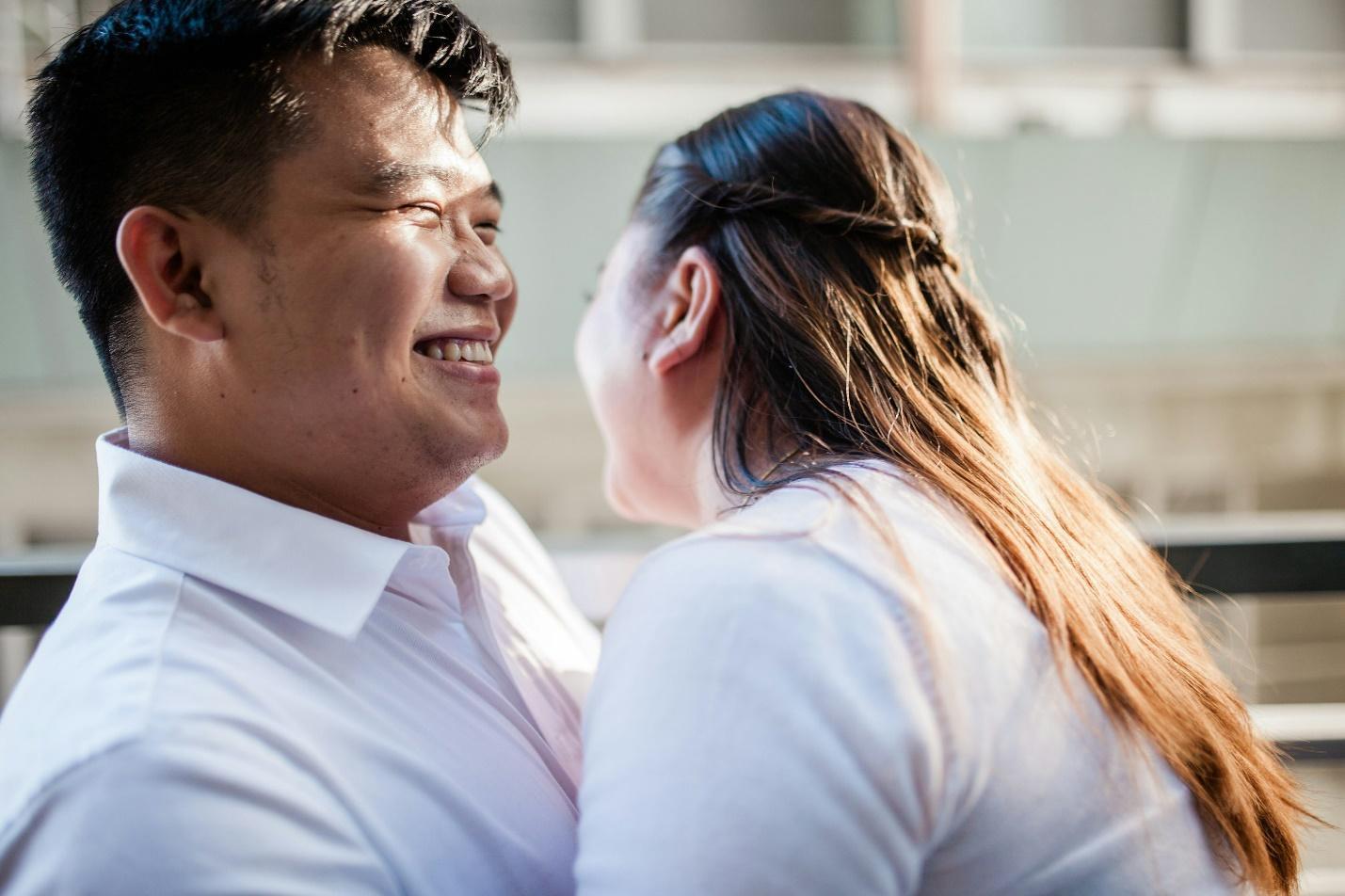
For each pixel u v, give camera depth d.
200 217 0.68
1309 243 4.23
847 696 0.53
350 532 0.72
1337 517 1.18
